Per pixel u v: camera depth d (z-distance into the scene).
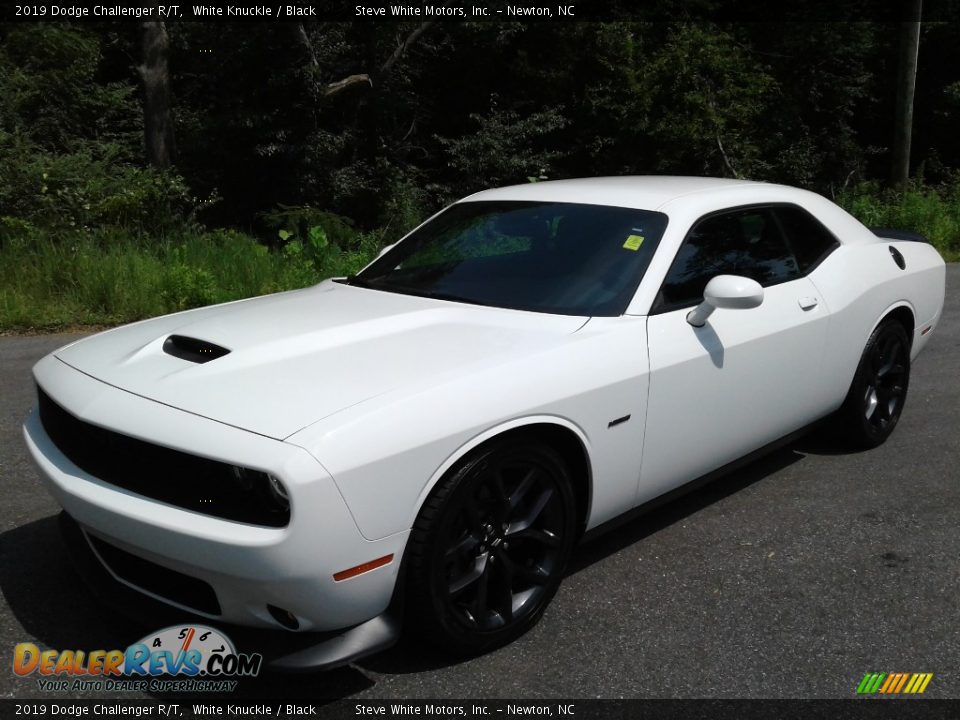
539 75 22.28
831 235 4.46
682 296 3.55
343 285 4.05
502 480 2.86
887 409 4.86
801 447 4.90
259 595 2.47
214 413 2.59
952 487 4.32
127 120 18.66
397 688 2.72
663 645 2.96
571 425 3.02
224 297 8.98
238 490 2.45
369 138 20.47
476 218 4.16
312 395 2.66
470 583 2.79
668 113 21.06
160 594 2.74
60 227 11.79
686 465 3.57
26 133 14.98
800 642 2.98
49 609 3.10
